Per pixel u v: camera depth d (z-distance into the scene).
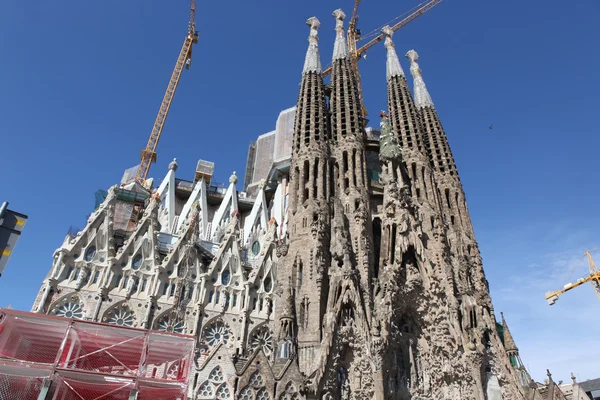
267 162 123.12
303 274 58.16
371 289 58.44
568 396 92.00
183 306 62.12
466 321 60.81
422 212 72.56
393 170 73.25
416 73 103.56
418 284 60.88
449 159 85.06
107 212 66.69
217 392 46.72
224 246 70.81
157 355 41.31
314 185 67.94
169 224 90.44
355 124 77.00
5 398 35.16
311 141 71.94
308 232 61.53
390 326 54.12
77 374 33.06
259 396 46.78
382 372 49.78
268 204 108.12
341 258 57.94
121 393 37.34
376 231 71.44
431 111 93.81
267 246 73.44
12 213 13.74
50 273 58.97
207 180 109.44
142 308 60.16
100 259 62.72
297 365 49.44
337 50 91.31
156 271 63.25
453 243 72.88
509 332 72.62
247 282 67.25
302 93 81.50
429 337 59.66
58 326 36.66
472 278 70.31
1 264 12.91
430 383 57.28
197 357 58.28
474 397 55.41
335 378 48.88
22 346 38.62
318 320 53.72
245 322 63.31
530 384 65.19
